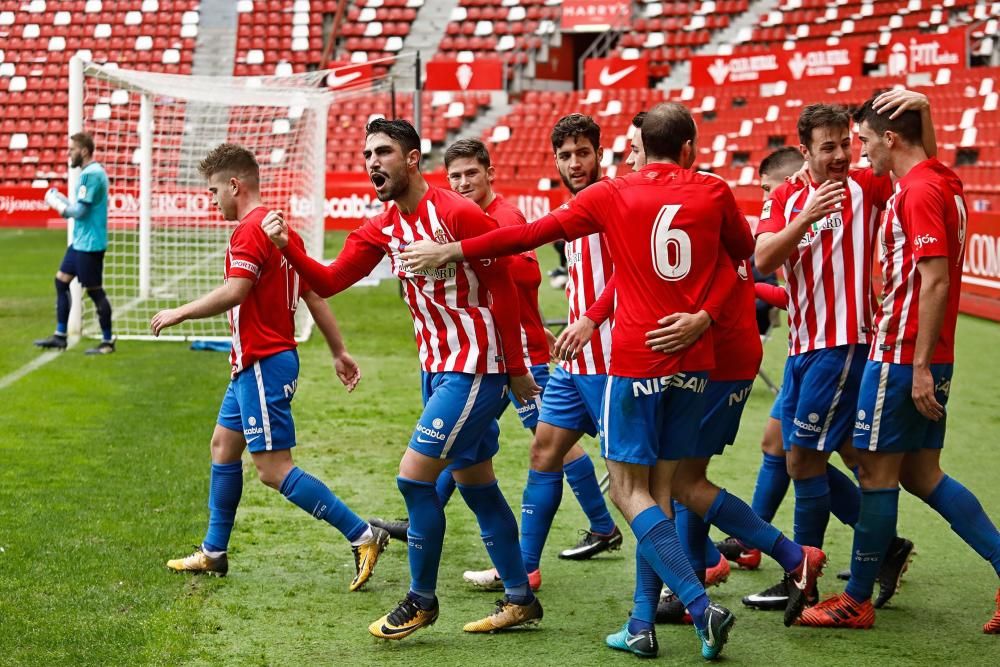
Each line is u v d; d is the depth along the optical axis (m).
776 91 66.88
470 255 11.68
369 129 12.28
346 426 23.62
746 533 12.66
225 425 14.54
